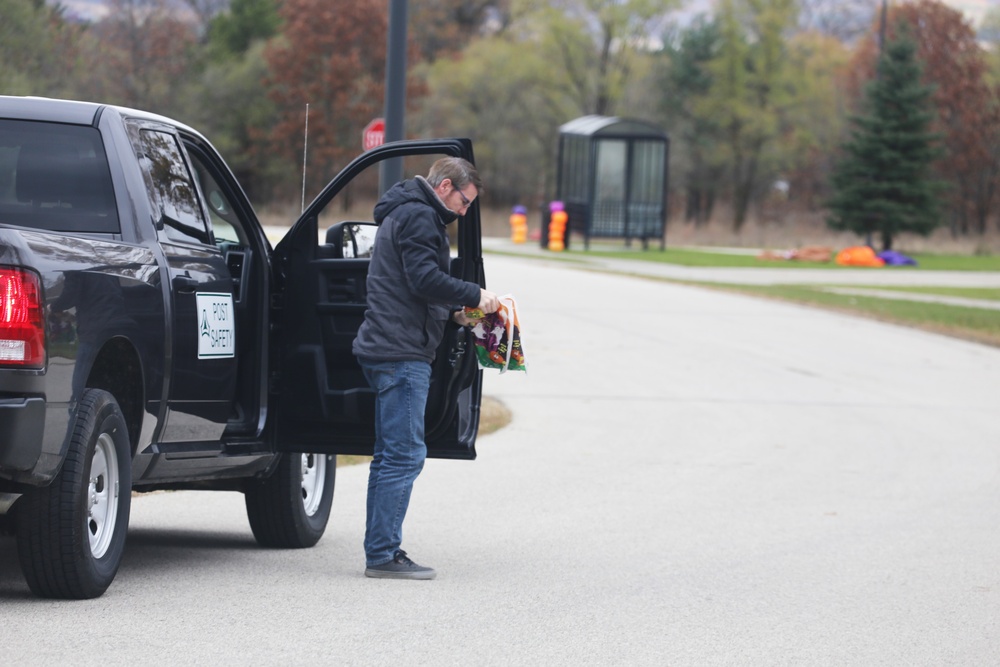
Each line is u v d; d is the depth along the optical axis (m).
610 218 122.81
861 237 144.00
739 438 34.50
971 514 25.08
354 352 17.59
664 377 45.56
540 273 85.31
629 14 182.00
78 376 14.71
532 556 20.19
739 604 17.31
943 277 103.69
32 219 16.23
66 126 16.66
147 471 17.00
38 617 14.74
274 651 13.88
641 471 29.25
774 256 119.50
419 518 23.38
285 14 160.00
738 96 191.12
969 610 17.45
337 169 154.38
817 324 62.81
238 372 18.73
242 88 160.62
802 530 23.05
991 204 181.75
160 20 153.00
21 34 87.75
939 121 179.50
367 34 154.62
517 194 193.38
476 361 18.33
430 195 17.39
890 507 25.59
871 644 15.46
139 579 17.28
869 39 194.75
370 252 20.23
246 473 19.02
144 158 17.14
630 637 15.31
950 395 43.94
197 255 17.70
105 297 15.20
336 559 19.72
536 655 14.28
